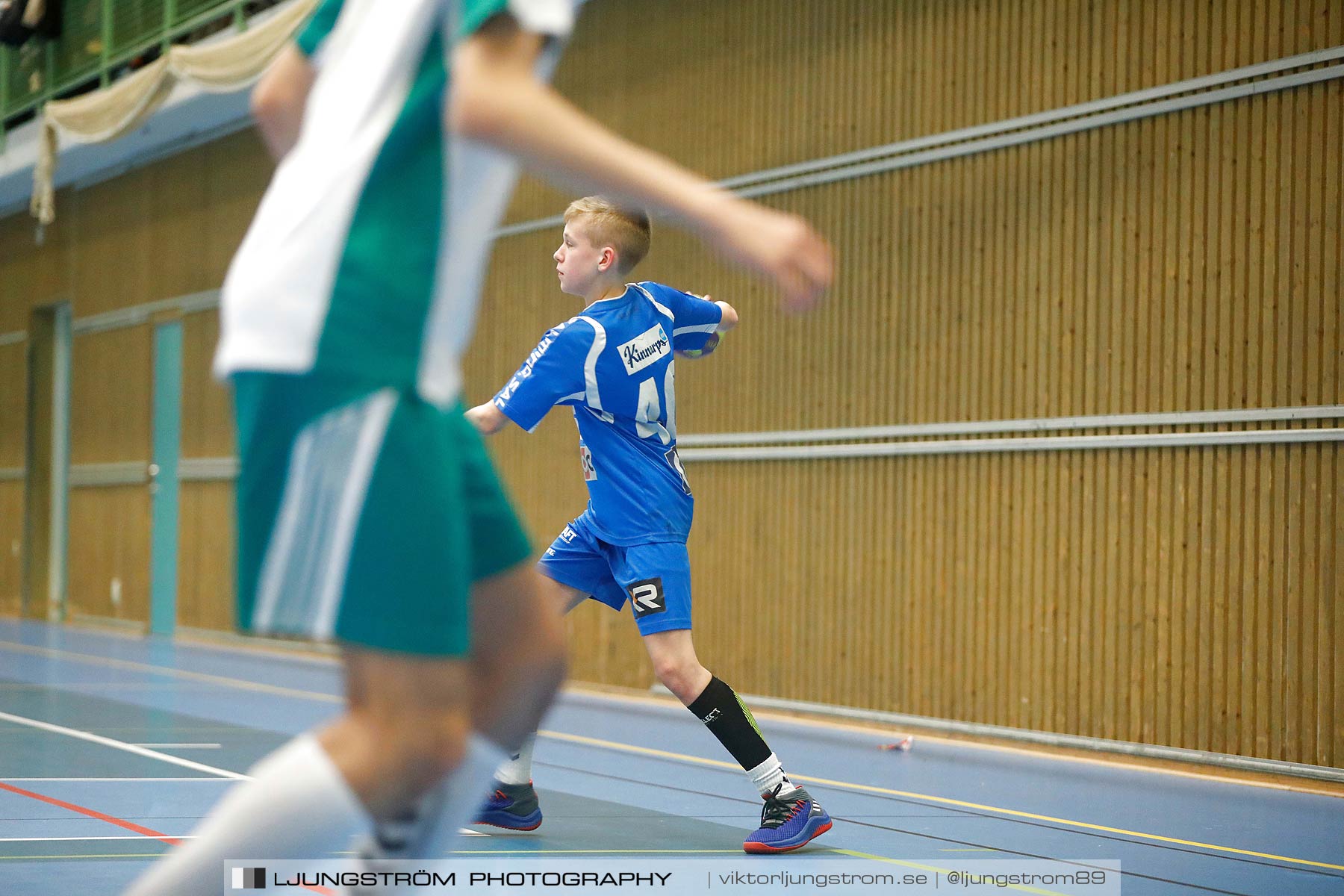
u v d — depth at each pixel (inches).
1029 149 436.5
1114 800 323.0
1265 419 372.8
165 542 876.6
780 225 83.4
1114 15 414.0
